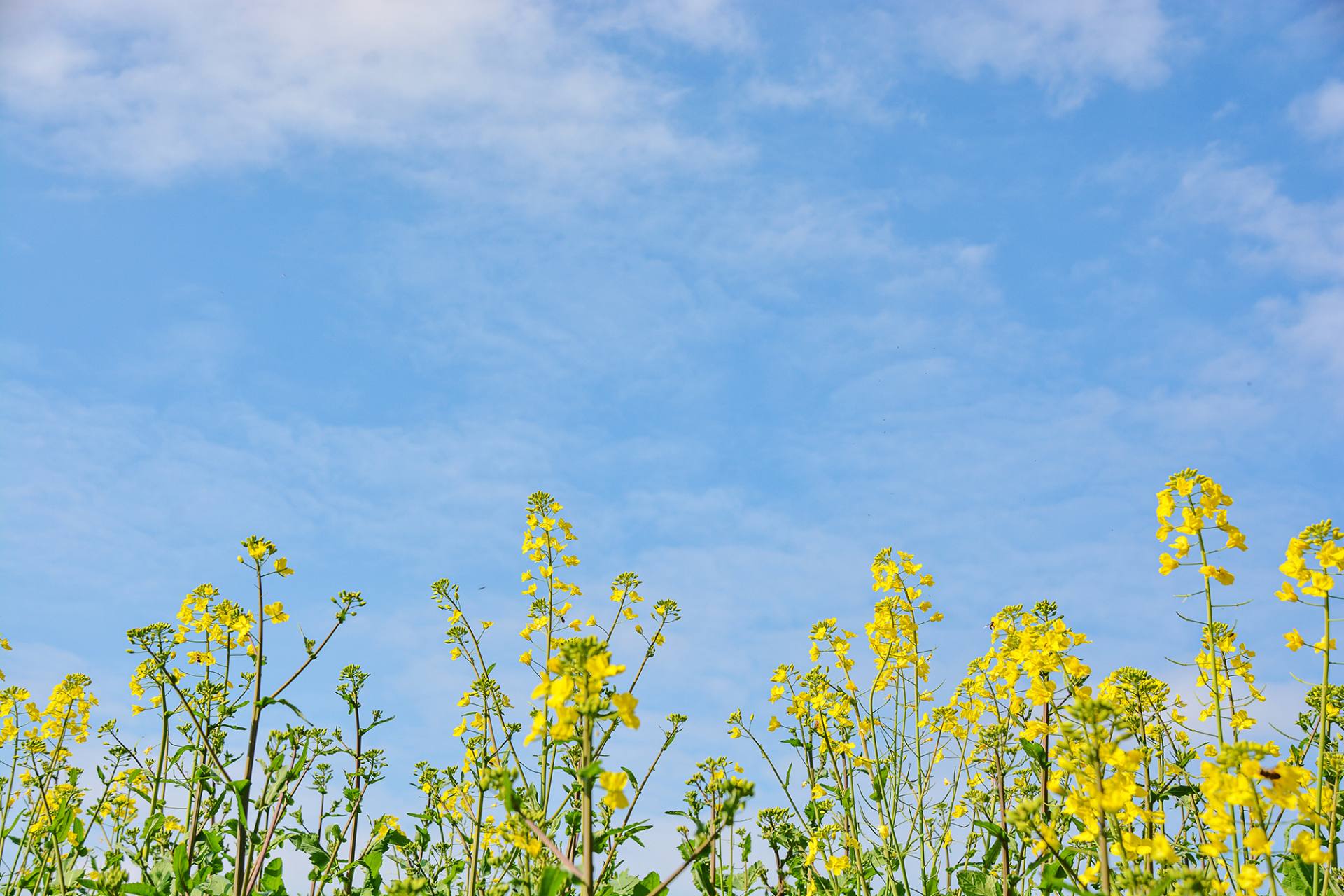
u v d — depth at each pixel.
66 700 6.67
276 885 5.44
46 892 5.73
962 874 4.95
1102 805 3.36
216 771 4.82
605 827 4.78
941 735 5.96
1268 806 3.36
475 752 5.82
